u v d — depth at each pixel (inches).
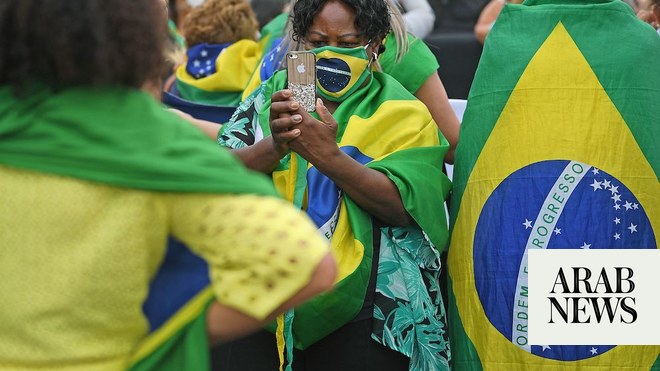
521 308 311.6
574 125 313.1
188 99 436.5
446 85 595.5
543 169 313.3
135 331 186.4
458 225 326.6
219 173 181.2
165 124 184.5
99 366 182.1
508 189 315.3
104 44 179.9
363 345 304.0
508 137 317.7
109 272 179.0
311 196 308.8
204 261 192.2
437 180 318.0
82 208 178.2
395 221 311.1
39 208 178.9
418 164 314.8
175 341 189.9
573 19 321.7
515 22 327.9
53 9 178.9
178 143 182.1
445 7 708.0
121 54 182.5
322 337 303.3
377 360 305.3
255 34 450.0
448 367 307.7
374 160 313.7
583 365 310.2
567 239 310.2
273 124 294.2
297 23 322.3
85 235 178.7
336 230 305.0
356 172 298.4
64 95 182.1
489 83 324.8
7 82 184.2
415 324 305.0
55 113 180.4
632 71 315.6
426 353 304.5
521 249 312.0
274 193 186.4
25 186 179.9
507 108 319.3
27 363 179.3
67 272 177.8
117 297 180.9
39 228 178.9
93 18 179.3
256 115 329.4
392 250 310.7
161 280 191.3
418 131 322.3
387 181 306.0
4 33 182.9
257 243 178.9
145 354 188.4
